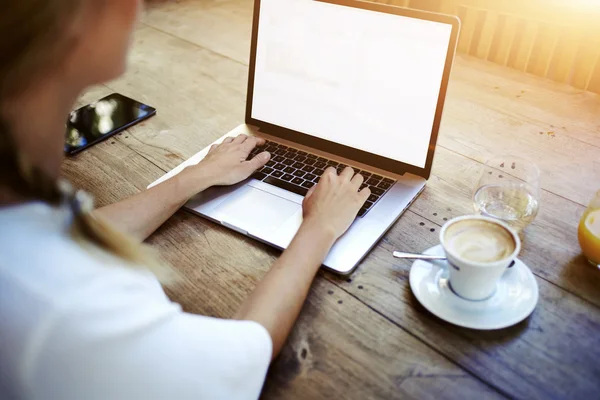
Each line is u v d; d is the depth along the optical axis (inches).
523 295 28.7
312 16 39.8
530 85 54.4
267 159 40.7
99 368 17.5
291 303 27.5
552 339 27.3
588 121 48.3
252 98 44.3
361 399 24.8
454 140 45.3
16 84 17.8
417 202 37.4
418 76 36.8
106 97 51.6
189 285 31.0
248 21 69.8
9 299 17.1
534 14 63.1
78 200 20.6
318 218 32.7
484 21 62.2
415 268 30.8
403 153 38.8
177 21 69.6
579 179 40.3
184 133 46.4
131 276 20.1
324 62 40.1
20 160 18.7
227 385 21.3
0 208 18.5
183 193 35.9
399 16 36.6
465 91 53.2
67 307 17.1
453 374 25.7
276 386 25.5
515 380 25.4
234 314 28.7
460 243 27.6
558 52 58.1
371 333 27.9
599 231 30.8
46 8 16.8
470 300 28.5
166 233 34.9
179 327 20.4
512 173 36.0
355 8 38.1
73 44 18.6
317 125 41.7
